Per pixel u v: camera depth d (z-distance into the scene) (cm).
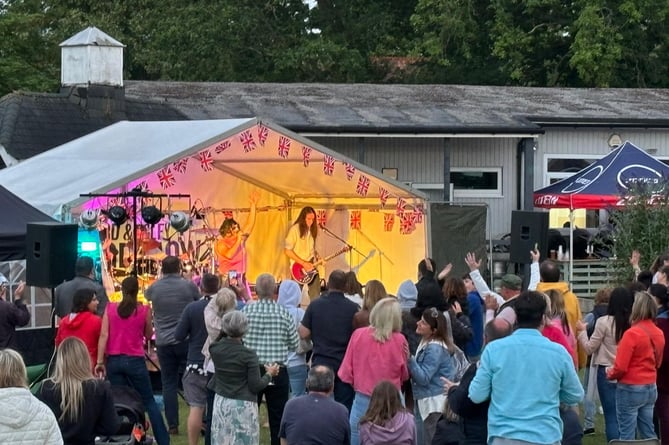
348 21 3956
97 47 2309
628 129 2570
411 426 845
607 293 1186
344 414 851
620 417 1008
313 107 2528
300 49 3684
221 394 952
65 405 770
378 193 1870
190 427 1101
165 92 2672
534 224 1423
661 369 1038
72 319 1109
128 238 1672
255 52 3788
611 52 3522
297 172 1838
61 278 1266
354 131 2320
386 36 3941
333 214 1988
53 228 1256
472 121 2427
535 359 733
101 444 912
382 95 2730
